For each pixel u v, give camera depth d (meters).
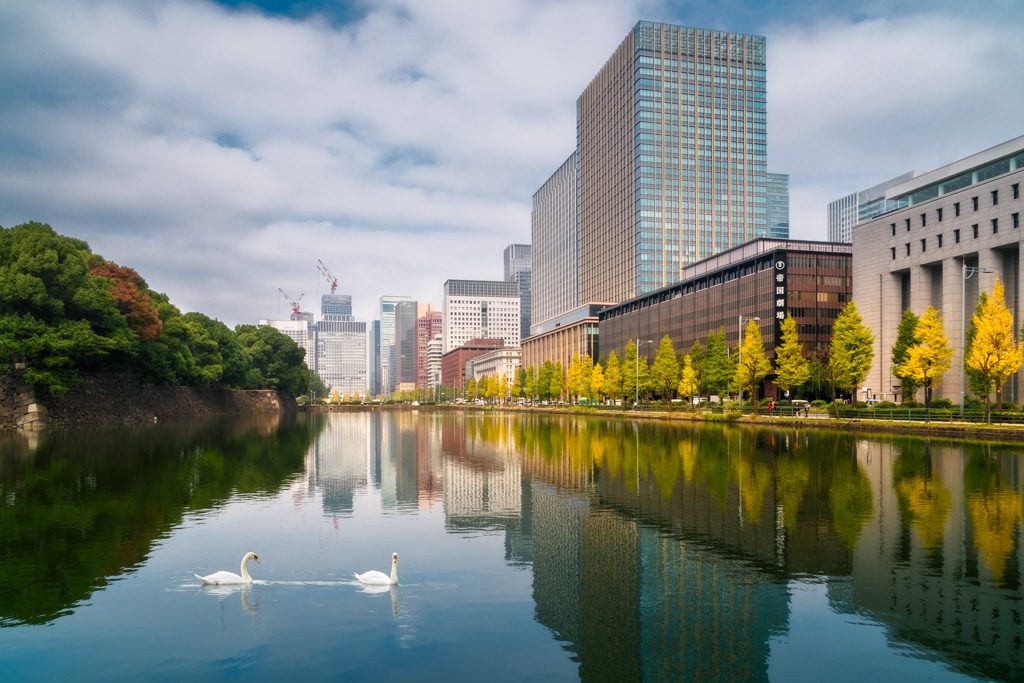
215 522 18.33
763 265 93.00
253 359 139.25
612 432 55.75
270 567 13.91
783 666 9.13
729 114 160.88
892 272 72.44
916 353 53.91
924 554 14.34
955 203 63.69
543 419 92.12
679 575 13.12
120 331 62.69
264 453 38.53
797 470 27.30
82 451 37.84
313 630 10.47
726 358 81.62
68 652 9.65
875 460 30.58
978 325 48.03
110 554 14.84
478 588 12.53
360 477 27.81
